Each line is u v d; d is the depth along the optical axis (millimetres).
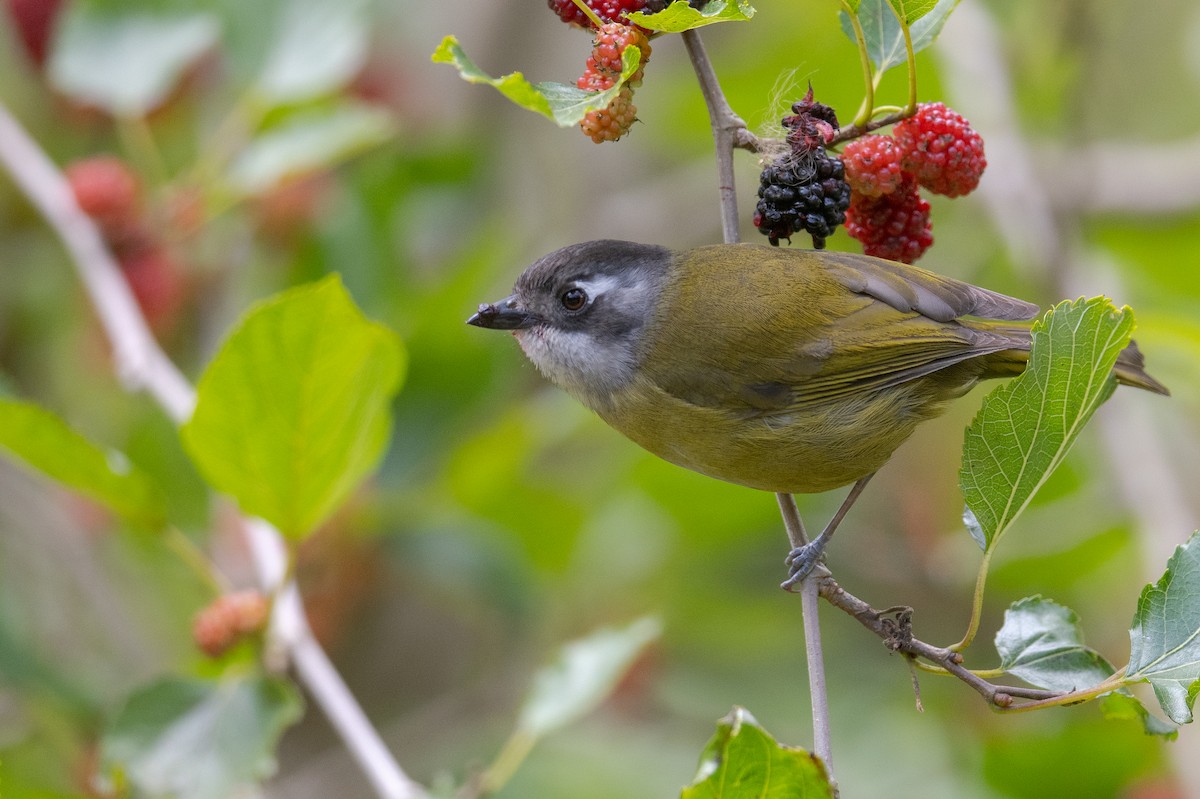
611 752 12344
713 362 7957
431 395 11586
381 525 11164
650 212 15023
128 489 8297
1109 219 13688
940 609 12680
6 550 11492
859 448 8008
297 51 11164
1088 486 12164
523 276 8570
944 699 12102
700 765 5352
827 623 13047
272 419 7562
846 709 12625
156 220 11125
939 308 7887
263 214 12344
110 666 11242
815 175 6520
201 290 12609
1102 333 5980
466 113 15109
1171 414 13039
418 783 11969
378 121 11117
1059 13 12406
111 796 8289
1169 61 15461
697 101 14234
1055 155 12875
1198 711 9609
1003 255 13609
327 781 12133
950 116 6641
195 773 7828
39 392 13086
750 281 8055
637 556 13141
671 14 5637
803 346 7859
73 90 11211
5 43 13586
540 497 11984
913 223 6953
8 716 10570
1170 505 10555
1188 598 5934
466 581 11094
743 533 12688
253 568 11086
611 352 8297
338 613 11242
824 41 13453
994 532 6211
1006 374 8102
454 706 12414
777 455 8055
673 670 12836
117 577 11805
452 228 13273
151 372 9805
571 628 12742
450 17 15336
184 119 13297
